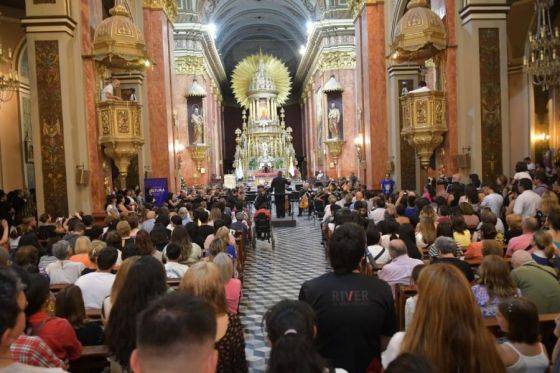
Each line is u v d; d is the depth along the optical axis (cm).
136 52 1088
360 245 304
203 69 2902
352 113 2805
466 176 1086
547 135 1619
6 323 201
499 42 1063
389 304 297
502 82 1070
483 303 383
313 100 3578
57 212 1016
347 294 292
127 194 1255
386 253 614
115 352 297
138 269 302
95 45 1071
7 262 484
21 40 1578
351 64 2805
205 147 2816
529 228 561
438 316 232
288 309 236
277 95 4097
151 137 1688
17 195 1330
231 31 4169
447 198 934
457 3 1104
